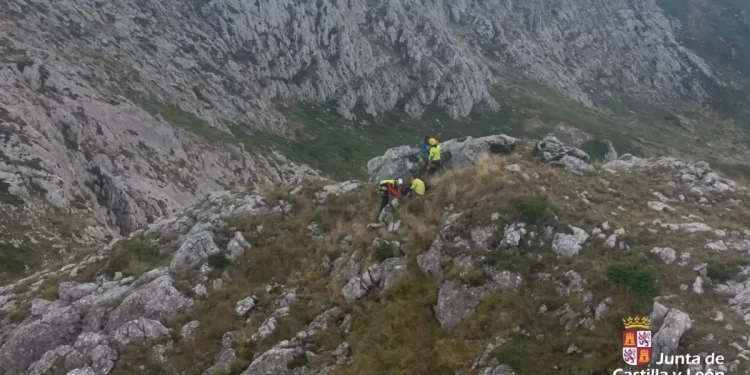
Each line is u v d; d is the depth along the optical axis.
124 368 12.82
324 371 11.74
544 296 11.91
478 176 16.27
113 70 49.53
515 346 10.85
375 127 73.50
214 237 16.78
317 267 15.30
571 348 10.61
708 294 11.41
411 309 12.74
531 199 14.27
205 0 72.44
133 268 16.80
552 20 131.25
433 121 79.00
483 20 116.19
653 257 12.59
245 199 19.44
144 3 64.81
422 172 19.53
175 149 44.06
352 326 12.84
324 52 78.31
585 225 13.65
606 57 128.62
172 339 13.47
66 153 34.97
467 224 14.10
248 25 72.12
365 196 18.11
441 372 11.20
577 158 18.34
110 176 35.88
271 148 56.22
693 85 124.19
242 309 14.06
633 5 149.38
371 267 13.97
